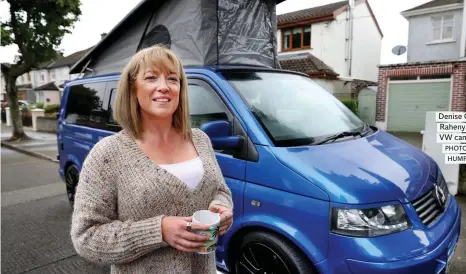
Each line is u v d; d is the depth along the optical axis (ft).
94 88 14.65
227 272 9.45
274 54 14.16
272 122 8.79
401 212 6.98
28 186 22.03
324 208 6.88
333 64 55.83
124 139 4.59
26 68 43.32
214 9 11.62
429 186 8.02
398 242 6.63
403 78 46.44
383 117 47.88
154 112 4.54
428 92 44.68
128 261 4.18
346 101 46.55
